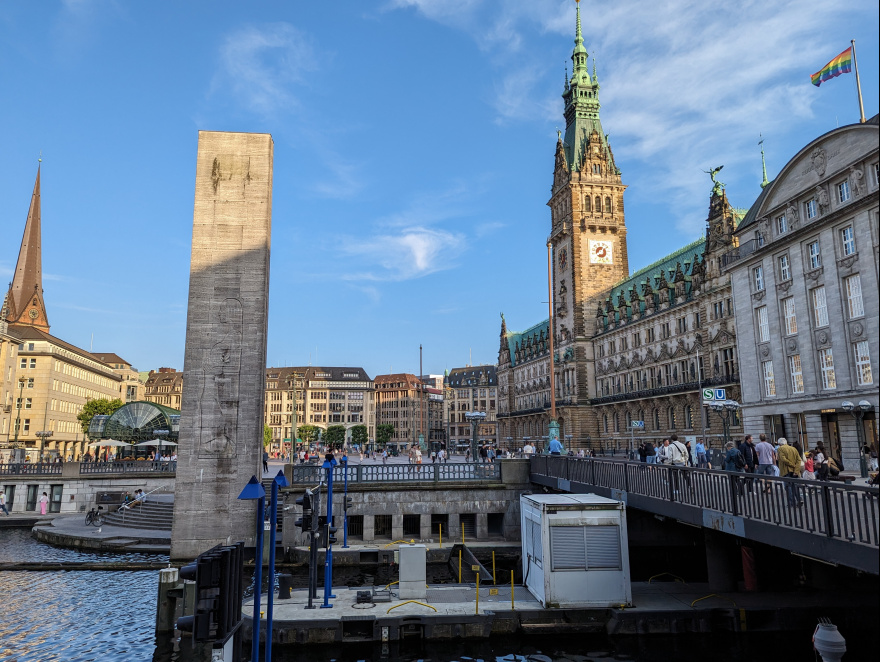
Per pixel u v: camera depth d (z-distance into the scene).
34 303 151.00
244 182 39.78
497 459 46.19
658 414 93.38
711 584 28.08
